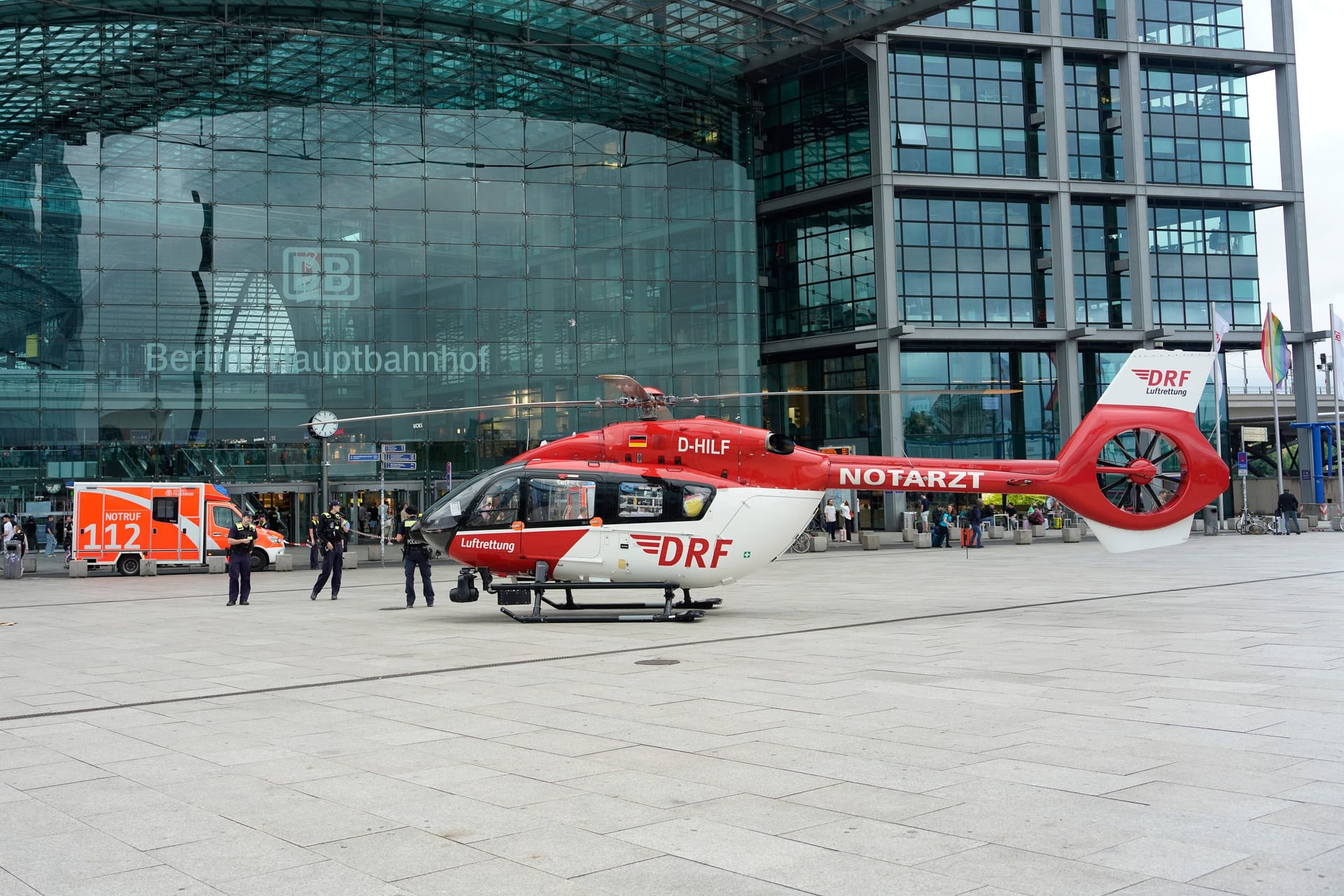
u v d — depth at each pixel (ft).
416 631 55.93
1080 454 62.54
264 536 119.03
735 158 161.58
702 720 30.68
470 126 148.66
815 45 152.97
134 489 114.32
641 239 155.02
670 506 59.57
